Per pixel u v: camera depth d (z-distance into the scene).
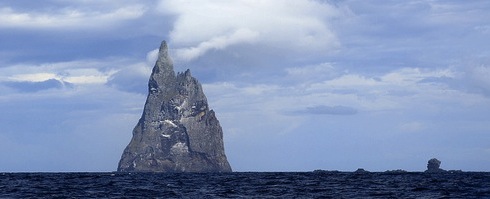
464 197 90.88
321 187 125.69
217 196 98.25
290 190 114.19
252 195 100.50
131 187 127.12
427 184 138.88
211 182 160.12
